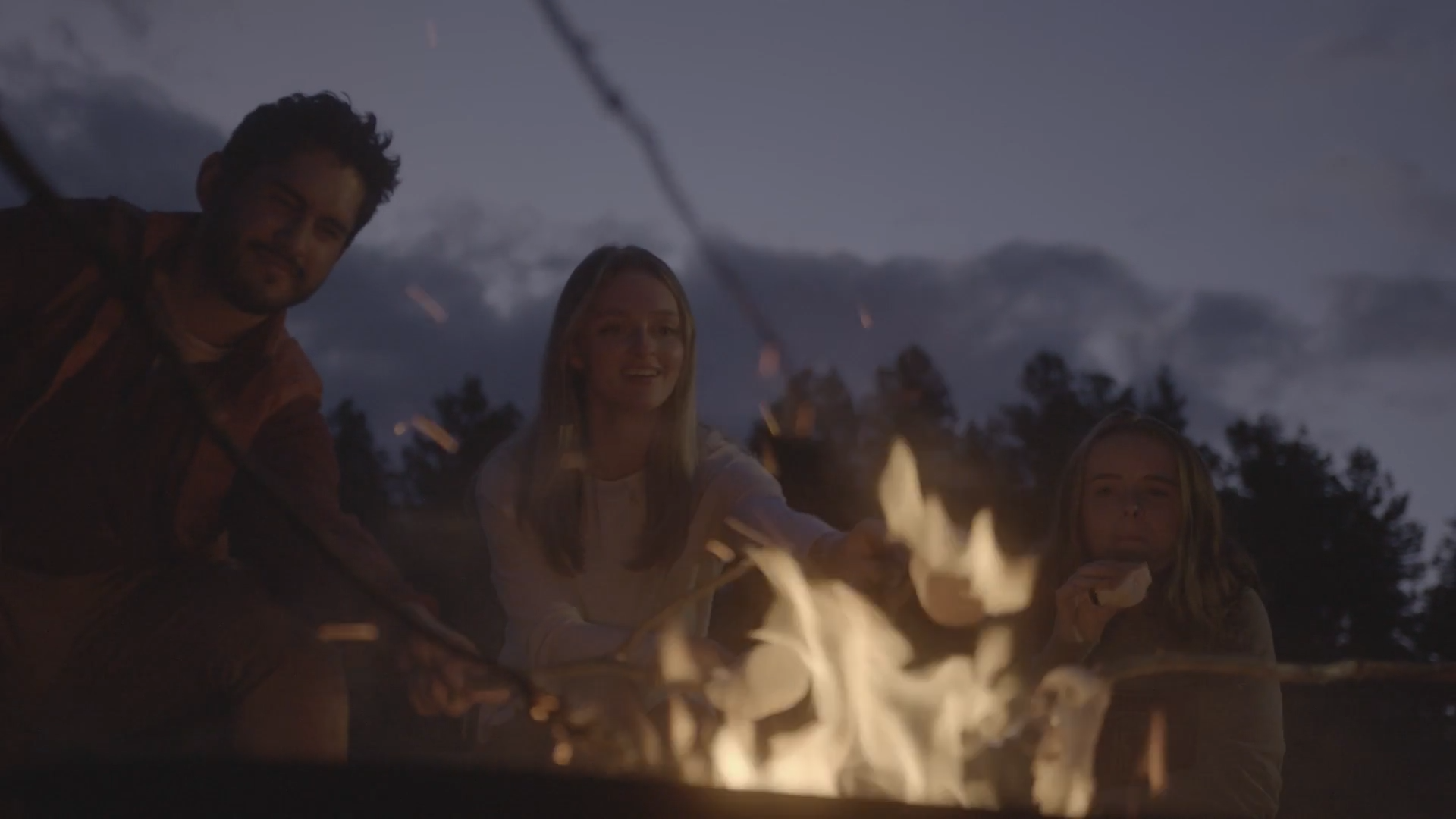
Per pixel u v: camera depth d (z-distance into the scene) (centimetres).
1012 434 899
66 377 215
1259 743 211
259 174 226
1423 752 398
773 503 246
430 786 121
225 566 227
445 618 379
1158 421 233
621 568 260
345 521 229
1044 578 238
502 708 244
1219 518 228
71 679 218
